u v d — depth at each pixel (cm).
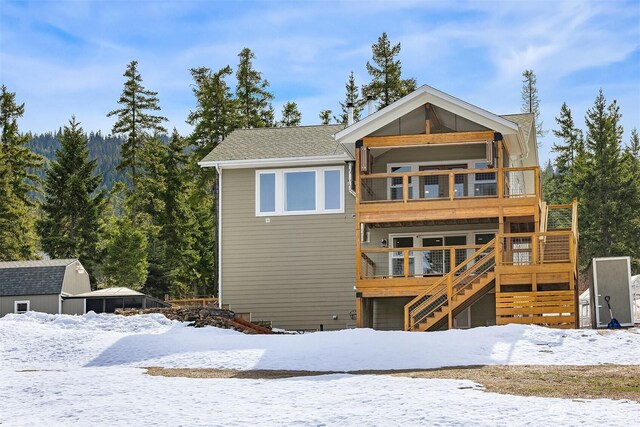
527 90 9062
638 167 6488
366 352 2005
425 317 2580
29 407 1484
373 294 2758
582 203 6025
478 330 2202
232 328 2703
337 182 3162
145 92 6397
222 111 5706
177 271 5884
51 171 5881
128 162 6278
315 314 3120
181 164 6288
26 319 2798
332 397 1441
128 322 2706
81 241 5778
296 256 3159
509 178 3036
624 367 1756
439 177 2931
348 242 3128
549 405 1312
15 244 5969
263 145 3350
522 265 2506
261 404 1402
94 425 1285
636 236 5884
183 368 1966
